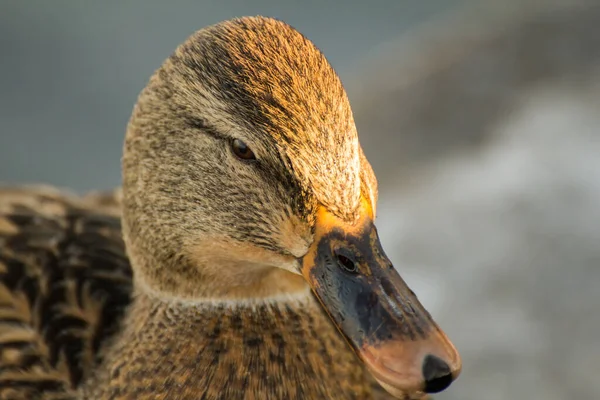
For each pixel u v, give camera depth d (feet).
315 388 8.07
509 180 8.80
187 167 8.00
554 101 9.07
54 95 12.78
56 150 12.18
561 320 8.59
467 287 8.65
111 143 12.35
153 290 8.09
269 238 7.99
